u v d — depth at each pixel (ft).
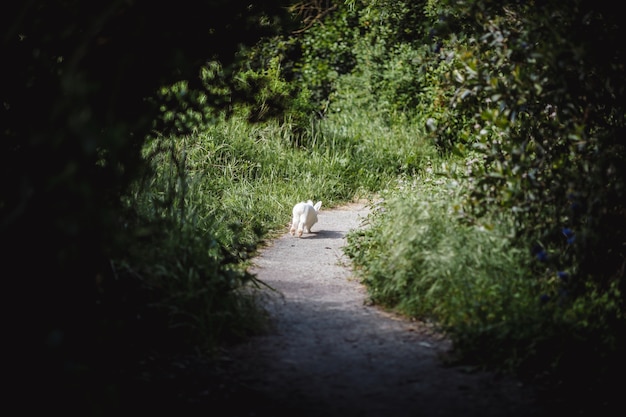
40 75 14.82
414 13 46.50
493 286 19.25
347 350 18.19
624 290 19.89
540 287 19.69
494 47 22.15
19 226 11.48
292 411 14.60
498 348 17.35
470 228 22.35
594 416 14.67
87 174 14.61
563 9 19.51
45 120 13.32
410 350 18.24
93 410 13.32
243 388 15.67
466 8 21.31
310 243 31.63
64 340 13.79
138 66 15.02
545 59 18.90
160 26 14.85
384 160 47.96
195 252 20.72
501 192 21.34
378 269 23.25
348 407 14.83
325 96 61.77
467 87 22.04
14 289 12.31
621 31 19.31
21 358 12.61
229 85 21.50
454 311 19.47
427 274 21.48
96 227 12.61
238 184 38.58
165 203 22.33
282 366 17.02
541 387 16.02
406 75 56.70
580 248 19.10
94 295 16.52
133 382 15.30
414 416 14.46
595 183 19.45
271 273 26.09
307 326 20.06
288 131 47.21
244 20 20.76
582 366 16.75
